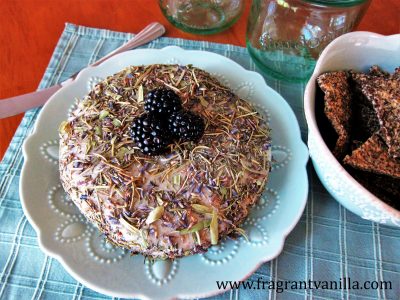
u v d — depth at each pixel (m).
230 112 0.23
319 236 0.24
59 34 0.30
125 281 0.21
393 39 0.22
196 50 0.29
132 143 0.21
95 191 0.20
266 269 0.22
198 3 0.29
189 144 0.22
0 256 0.22
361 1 0.22
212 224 0.20
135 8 0.32
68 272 0.21
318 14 0.24
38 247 0.22
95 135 0.22
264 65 0.29
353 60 0.23
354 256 0.23
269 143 0.23
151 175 0.21
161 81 0.24
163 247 0.20
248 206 0.22
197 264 0.21
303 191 0.24
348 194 0.20
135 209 0.20
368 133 0.22
